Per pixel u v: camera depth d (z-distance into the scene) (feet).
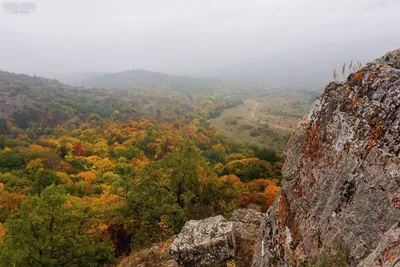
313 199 16.31
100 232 57.82
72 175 147.84
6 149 190.90
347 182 13.93
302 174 18.21
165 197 64.34
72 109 438.81
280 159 169.68
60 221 47.70
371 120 13.76
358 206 12.76
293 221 17.90
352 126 14.71
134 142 245.04
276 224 19.90
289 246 17.26
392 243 9.66
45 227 46.57
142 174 69.67
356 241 12.34
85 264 45.91
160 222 50.65
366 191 12.60
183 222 54.29
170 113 484.33
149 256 33.47
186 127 337.93
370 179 12.57
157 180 69.00
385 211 11.40
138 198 62.95
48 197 48.70
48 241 45.21
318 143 17.17
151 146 238.27
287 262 16.78
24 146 228.84
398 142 11.96
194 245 28.76
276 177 141.08
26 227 44.45
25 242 43.86
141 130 289.12
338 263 12.64
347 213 13.26
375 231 11.63
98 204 84.99
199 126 377.71
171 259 31.89
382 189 11.84
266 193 103.91
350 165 14.01
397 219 10.66
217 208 66.28
